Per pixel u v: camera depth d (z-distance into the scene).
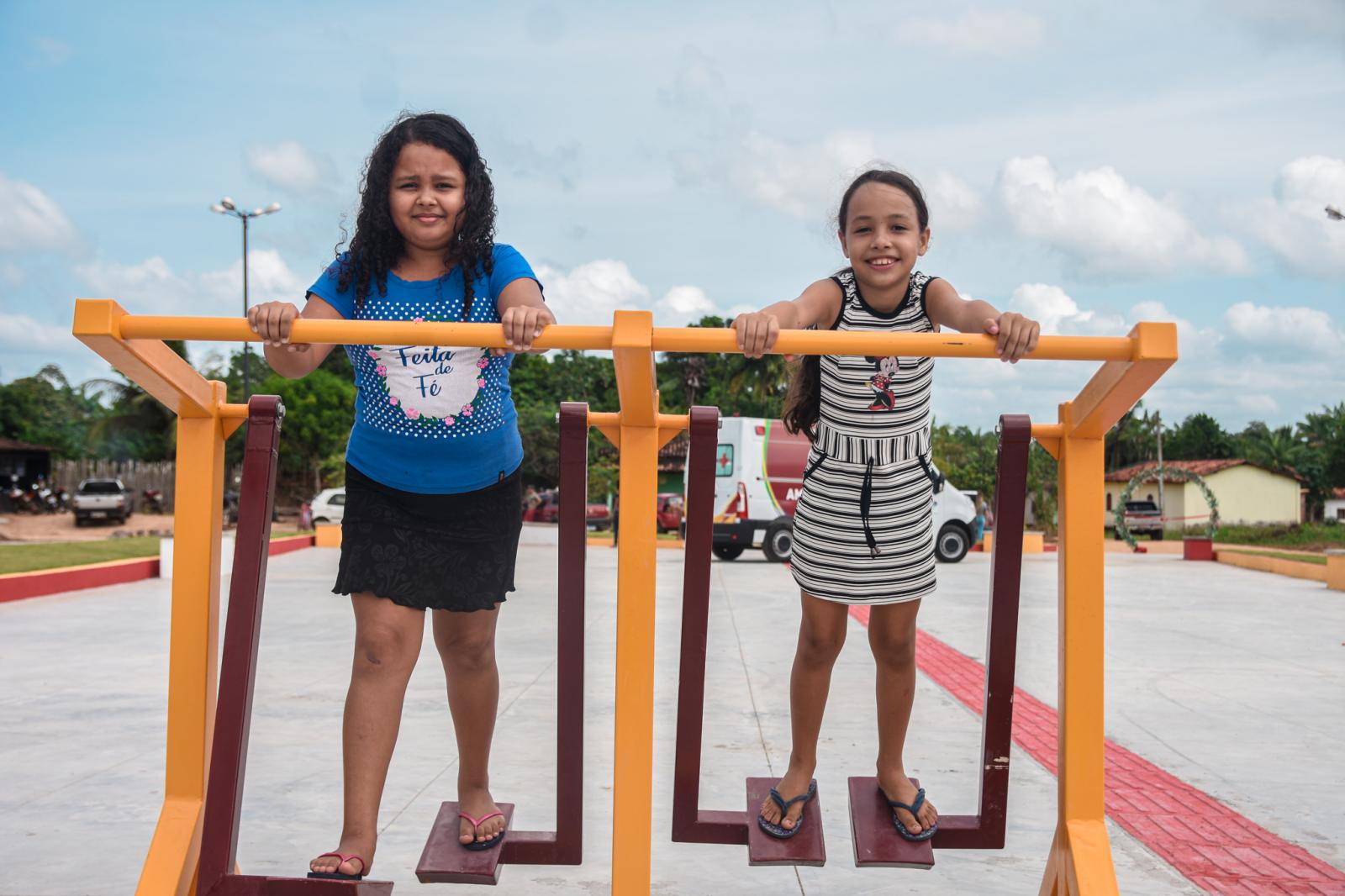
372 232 2.31
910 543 2.44
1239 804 3.71
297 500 40.22
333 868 2.05
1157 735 4.90
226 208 25.00
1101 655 2.10
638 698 2.05
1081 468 2.13
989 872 2.98
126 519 34.78
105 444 40.75
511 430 2.39
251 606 2.11
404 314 2.33
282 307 1.87
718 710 5.27
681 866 3.01
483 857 2.29
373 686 2.18
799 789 2.37
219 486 2.19
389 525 2.25
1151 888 2.87
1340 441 63.84
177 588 2.13
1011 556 2.21
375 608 2.22
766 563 17.47
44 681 6.05
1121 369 1.88
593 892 2.76
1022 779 4.05
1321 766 4.31
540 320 1.86
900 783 2.40
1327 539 49.03
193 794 2.12
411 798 3.62
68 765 4.05
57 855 2.98
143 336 1.86
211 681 2.17
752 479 17.64
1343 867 3.05
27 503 36.75
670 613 10.03
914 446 2.47
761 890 2.80
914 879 2.91
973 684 6.20
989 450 43.97
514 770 4.02
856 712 5.24
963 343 1.89
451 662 2.39
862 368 2.45
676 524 31.47
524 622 9.06
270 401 2.16
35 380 55.25
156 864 2.03
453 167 2.30
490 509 2.34
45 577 11.28
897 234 2.45
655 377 1.99
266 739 4.52
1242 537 50.28
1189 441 75.81
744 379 46.19
